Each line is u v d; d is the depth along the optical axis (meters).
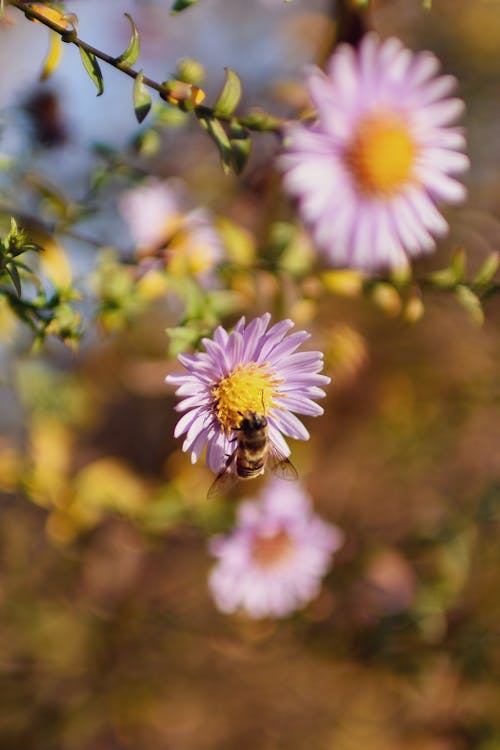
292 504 0.43
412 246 0.36
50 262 0.33
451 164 0.36
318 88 0.35
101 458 0.55
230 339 0.29
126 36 0.41
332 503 0.57
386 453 0.55
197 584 0.54
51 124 0.37
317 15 0.54
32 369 0.43
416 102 0.36
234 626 0.51
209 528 0.43
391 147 0.35
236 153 0.31
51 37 0.31
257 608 0.43
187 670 0.53
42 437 0.43
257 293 0.37
